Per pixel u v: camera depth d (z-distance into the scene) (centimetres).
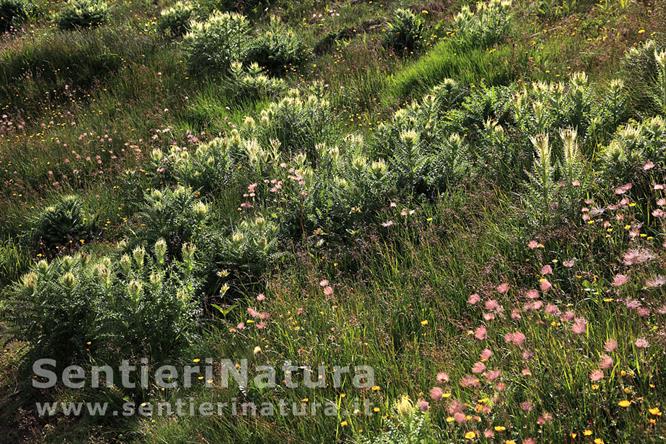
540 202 487
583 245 439
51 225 745
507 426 309
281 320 471
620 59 743
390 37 1155
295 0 1494
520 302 413
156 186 799
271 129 834
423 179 605
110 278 535
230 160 756
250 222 612
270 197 683
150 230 645
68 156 925
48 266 566
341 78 1078
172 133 946
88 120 1048
